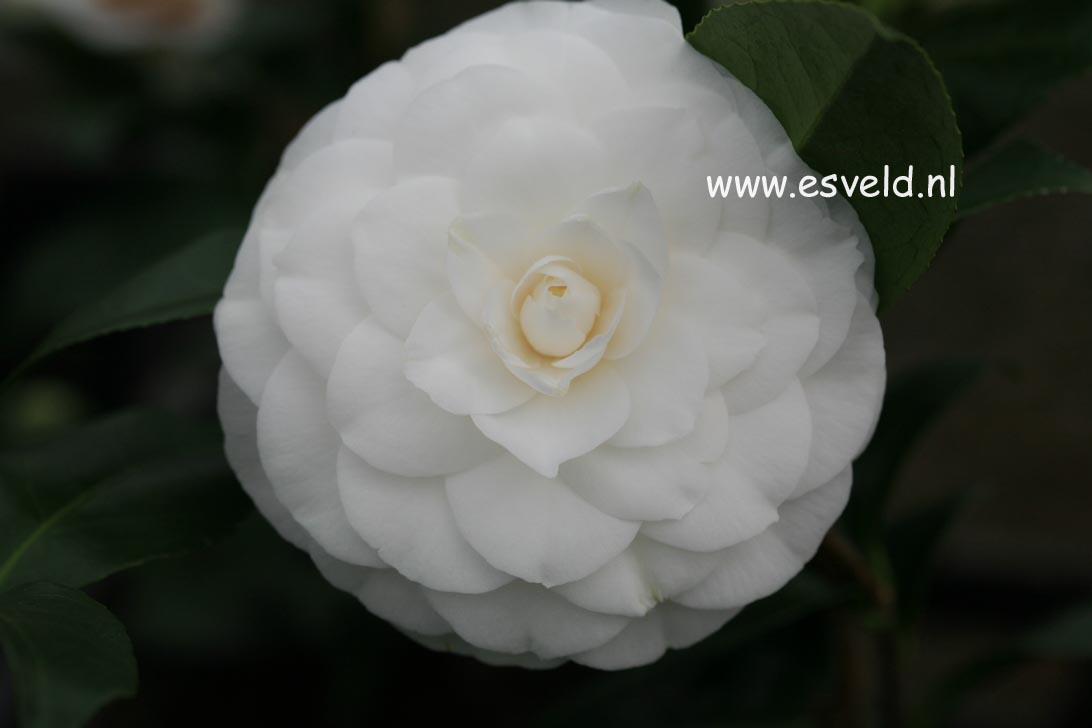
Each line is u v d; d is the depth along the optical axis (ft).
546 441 1.08
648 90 1.10
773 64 1.09
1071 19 1.25
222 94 1.82
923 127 1.07
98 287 1.89
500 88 1.09
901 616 1.37
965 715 1.89
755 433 1.09
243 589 1.60
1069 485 1.83
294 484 1.10
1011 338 1.80
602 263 1.10
